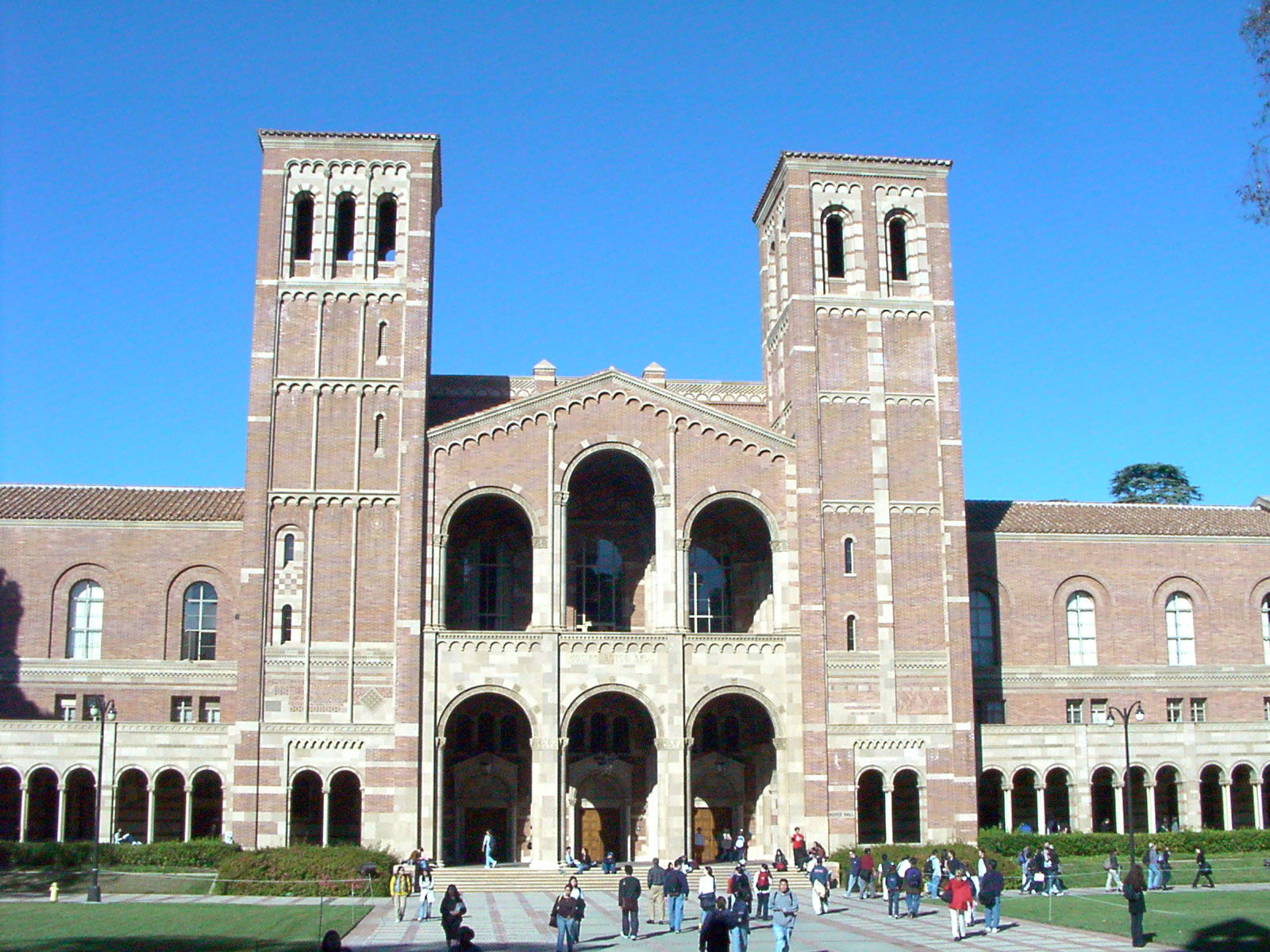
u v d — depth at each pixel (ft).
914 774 238.27
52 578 259.39
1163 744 259.80
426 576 234.38
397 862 209.05
